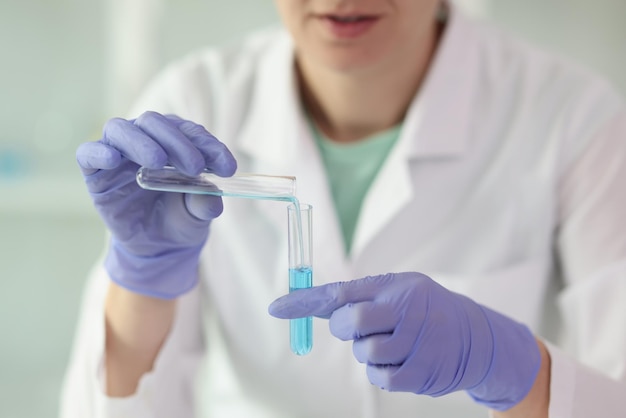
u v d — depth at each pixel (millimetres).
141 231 992
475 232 1260
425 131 1251
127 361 1114
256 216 1282
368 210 1243
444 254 1258
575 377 968
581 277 1214
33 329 2871
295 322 867
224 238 1295
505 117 1287
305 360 1244
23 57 2779
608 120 1236
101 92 2793
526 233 1249
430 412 1226
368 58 1078
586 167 1225
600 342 1141
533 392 966
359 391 1227
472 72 1303
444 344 866
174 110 1372
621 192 1188
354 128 1296
